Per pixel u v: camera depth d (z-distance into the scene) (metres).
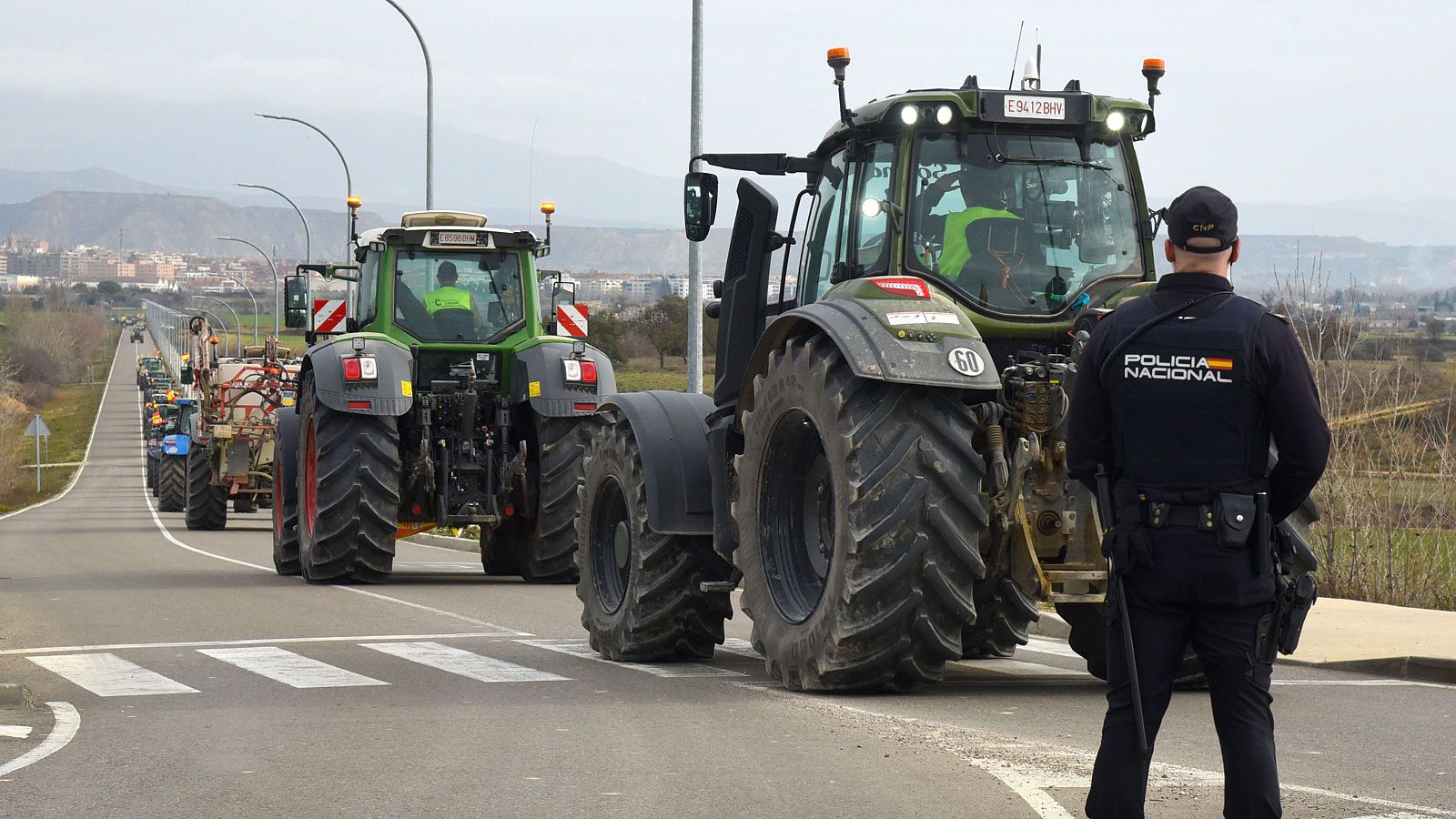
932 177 9.29
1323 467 4.77
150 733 7.85
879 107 9.39
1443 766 6.90
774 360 9.17
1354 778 6.61
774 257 10.59
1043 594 8.48
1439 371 14.50
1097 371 4.95
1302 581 4.83
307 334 20.25
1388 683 9.80
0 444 83.56
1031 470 8.70
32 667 10.58
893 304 8.55
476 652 11.44
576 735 7.69
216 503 36.19
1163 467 4.82
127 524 42.62
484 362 19.28
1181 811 5.89
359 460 17.69
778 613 9.14
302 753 7.27
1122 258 9.41
